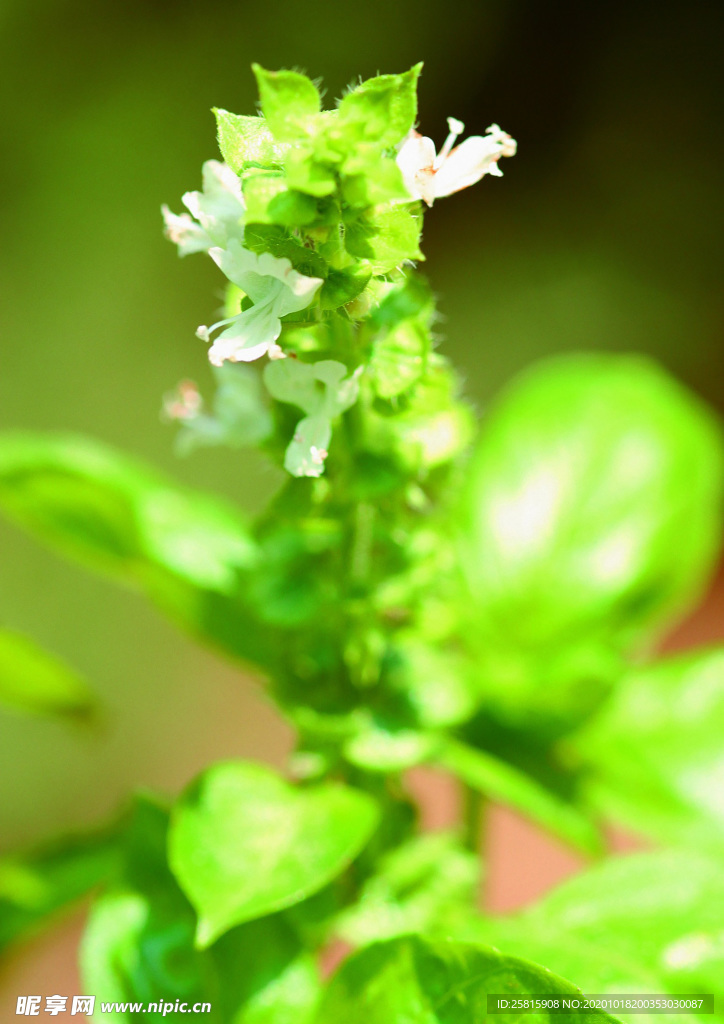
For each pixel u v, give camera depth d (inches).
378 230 8.0
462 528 10.2
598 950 8.5
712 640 26.3
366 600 8.8
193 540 9.6
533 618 10.0
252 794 8.6
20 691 10.0
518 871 21.9
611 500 10.3
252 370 9.2
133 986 8.6
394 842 9.1
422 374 8.3
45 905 9.4
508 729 9.6
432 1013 8.1
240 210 8.0
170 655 25.8
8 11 29.0
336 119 7.8
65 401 27.1
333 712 8.9
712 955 8.5
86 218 28.8
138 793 9.0
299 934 8.7
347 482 8.5
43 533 9.8
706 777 9.6
